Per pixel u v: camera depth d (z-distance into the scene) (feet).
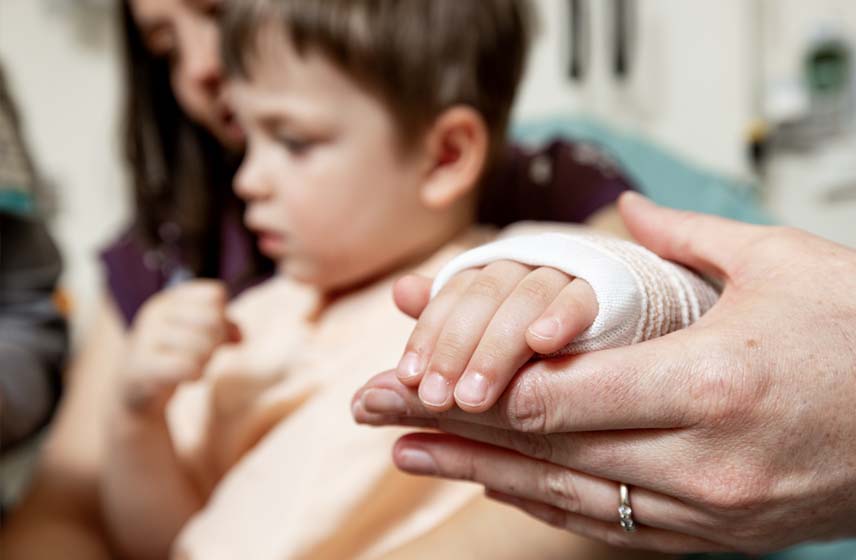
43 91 4.33
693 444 0.99
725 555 2.06
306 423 1.93
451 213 2.23
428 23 2.11
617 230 2.30
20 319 2.73
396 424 1.18
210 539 1.88
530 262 1.11
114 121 4.32
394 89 2.04
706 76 3.93
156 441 2.09
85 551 2.22
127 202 3.98
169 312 2.04
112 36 4.30
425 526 1.82
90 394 2.70
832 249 1.14
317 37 1.95
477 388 0.97
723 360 0.96
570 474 1.12
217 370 2.25
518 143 3.04
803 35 3.87
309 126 1.99
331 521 1.81
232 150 2.75
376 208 2.08
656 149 3.38
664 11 3.96
